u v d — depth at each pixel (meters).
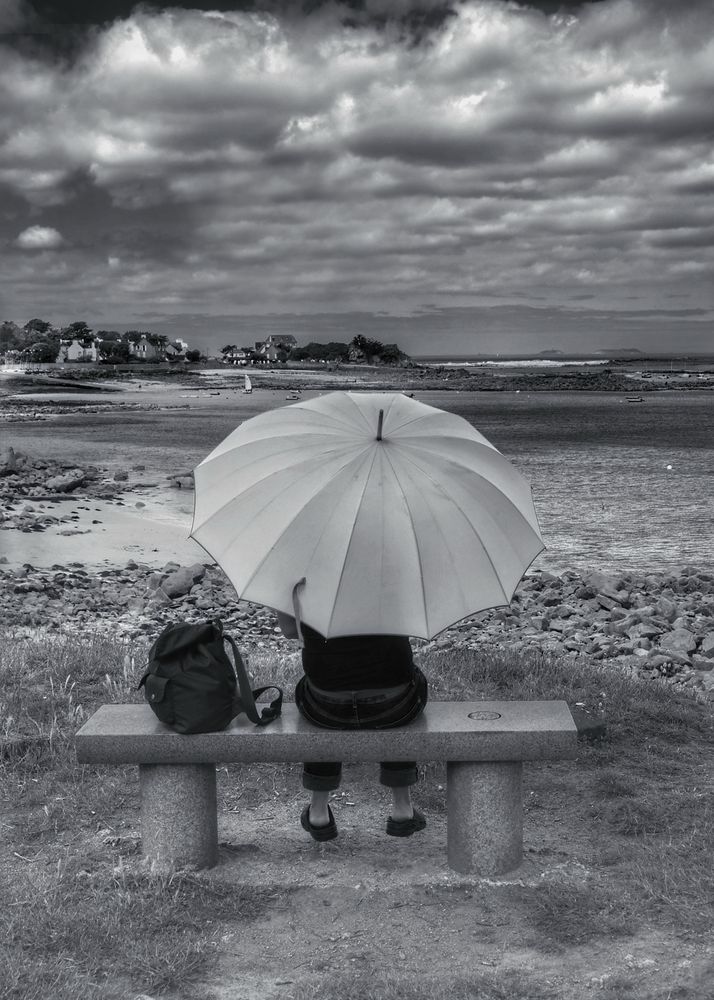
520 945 3.86
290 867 4.61
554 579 16.66
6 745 5.98
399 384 198.38
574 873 4.54
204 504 4.21
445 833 5.10
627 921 4.02
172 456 45.69
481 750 4.35
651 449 53.25
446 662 8.49
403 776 4.71
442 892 4.33
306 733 4.36
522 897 4.24
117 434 62.69
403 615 3.91
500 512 4.19
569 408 112.62
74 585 15.72
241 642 11.46
